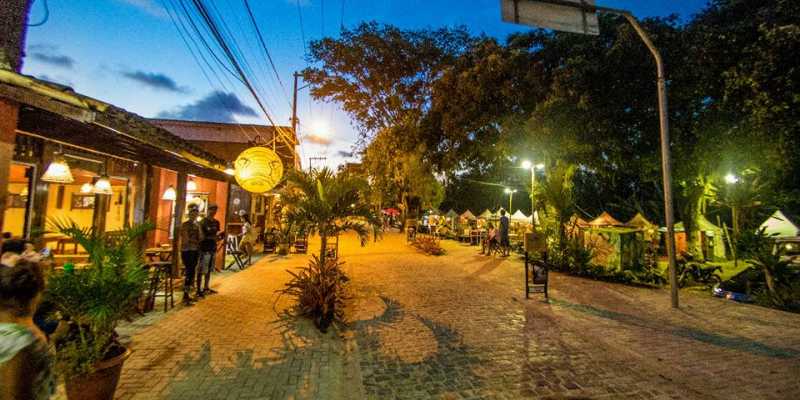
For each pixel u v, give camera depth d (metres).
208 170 9.17
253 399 3.48
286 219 6.97
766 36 8.07
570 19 5.52
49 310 3.69
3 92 2.93
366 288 8.77
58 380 3.64
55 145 5.54
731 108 9.98
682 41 10.63
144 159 6.70
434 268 12.02
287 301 7.17
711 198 14.32
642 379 4.07
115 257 3.33
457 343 5.14
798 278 7.64
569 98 11.47
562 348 4.97
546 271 7.95
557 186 13.12
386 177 27.70
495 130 15.34
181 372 3.99
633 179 29.03
